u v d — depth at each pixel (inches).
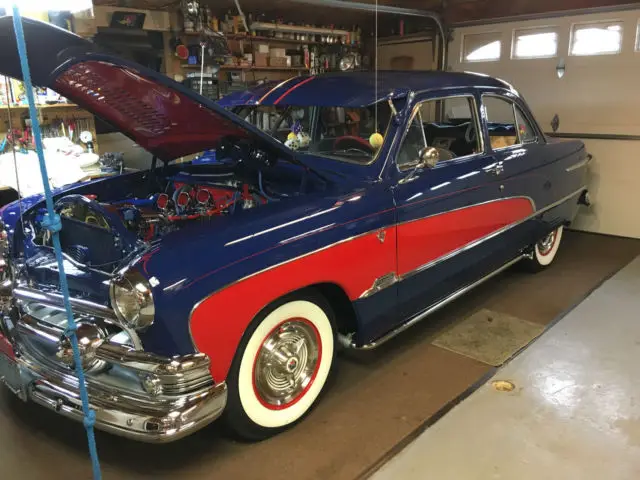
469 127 133.7
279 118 126.0
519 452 90.5
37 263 89.5
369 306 102.9
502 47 234.1
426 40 258.8
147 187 125.0
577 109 218.2
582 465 87.4
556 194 164.6
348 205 96.9
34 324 85.6
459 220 122.3
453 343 129.5
